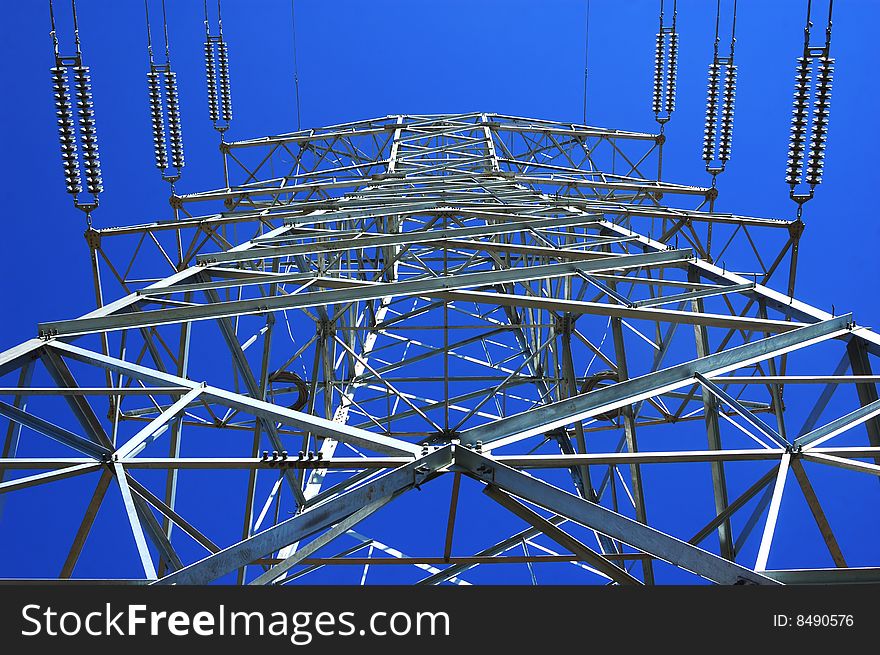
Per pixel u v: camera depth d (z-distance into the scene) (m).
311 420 9.44
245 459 8.88
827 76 13.31
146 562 8.02
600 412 9.34
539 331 18.98
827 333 10.62
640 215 16.16
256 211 18.33
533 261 18.56
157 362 13.05
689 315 11.38
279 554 12.55
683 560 7.87
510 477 8.46
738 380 9.92
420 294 12.04
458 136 26.02
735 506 10.09
